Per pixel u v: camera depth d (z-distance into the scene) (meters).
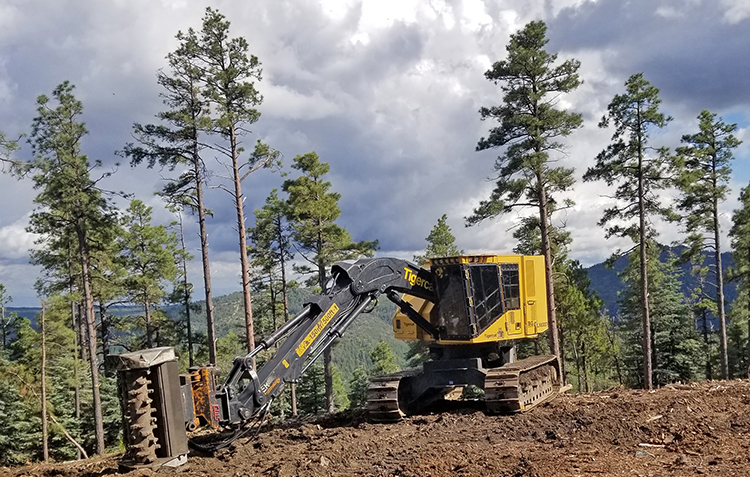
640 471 7.06
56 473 9.52
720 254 32.66
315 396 48.84
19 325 52.81
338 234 31.30
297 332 10.19
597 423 9.81
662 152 26.38
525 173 24.88
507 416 11.02
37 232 27.66
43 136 25.45
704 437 8.58
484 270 12.38
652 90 25.88
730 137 31.31
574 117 24.47
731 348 46.97
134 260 37.28
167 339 39.22
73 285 33.97
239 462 8.96
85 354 36.78
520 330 12.82
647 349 27.11
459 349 12.54
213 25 23.80
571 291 37.81
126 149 23.95
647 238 27.75
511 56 24.91
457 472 7.72
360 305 11.06
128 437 8.09
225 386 9.19
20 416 30.33
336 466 8.45
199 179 24.48
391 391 11.41
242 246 23.91
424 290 12.21
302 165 31.61
